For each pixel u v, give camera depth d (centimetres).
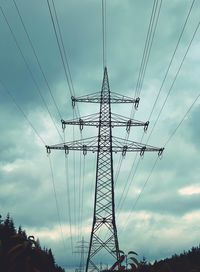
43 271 5144
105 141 6275
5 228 10081
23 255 4747
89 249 6212
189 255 12594
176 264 10944
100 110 6281
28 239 4828
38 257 4822
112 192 6272
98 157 6294
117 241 6162
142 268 6297
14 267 4731
